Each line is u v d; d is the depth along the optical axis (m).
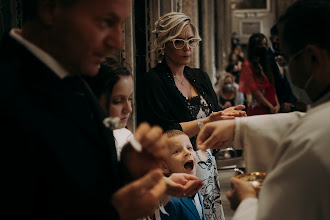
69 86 1.20
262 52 5.47
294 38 1.27
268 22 19.16
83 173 1.12
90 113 1.23
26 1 1.19
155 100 2.87
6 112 1.03
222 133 1.69
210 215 2.72
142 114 2.90
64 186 1.07
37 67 1.12
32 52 1.14
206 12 8.35
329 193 1.11
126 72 1.86
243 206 1.31
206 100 3.04
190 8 6.69
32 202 1.04
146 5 4.20
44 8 1.15
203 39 8.36
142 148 1.20
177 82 2.98
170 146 2.35
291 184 1.16
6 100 1.04
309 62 1.26
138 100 2.95
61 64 1.18
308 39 1.24
